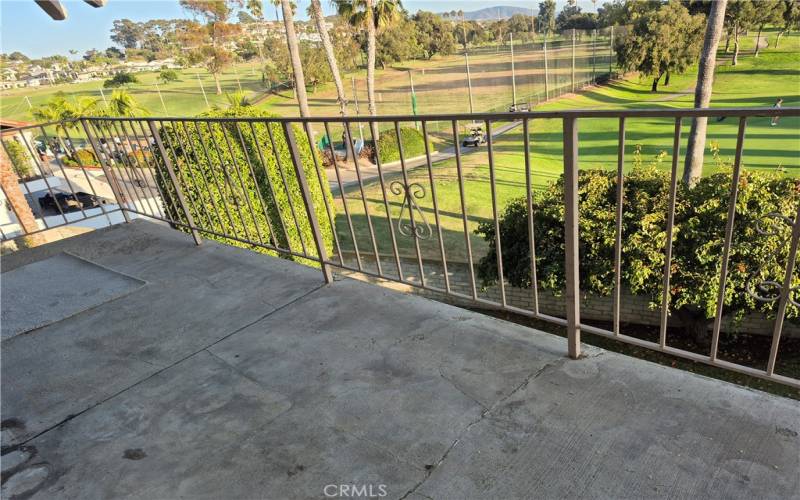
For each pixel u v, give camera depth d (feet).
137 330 8.08
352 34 186.70
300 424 5.44
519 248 29.96
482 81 183.11
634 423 4.84
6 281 10.67
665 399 5.10
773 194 22.04
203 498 4.62
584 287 28.91
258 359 6.83
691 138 39.42
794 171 54.75
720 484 4.09
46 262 11.60
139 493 4.76
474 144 82.99
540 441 4.78
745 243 22.15
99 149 12.95
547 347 6.27
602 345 31.12
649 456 4.45
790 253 4.43
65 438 5.70
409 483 4.50
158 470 5.04
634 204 26.37
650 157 59.16
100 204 13.73
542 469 4.46
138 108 139.64
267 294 8.79
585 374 5.66
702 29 127.03
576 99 142.20
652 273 25.68
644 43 134.41
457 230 43.47
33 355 7.68
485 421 5.13
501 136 87.92
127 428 5.75
